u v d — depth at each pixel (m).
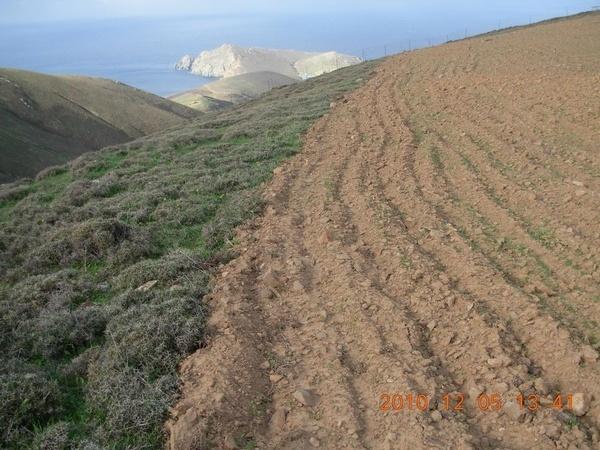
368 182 12.59
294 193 12.65
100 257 10.56
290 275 8.55
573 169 11.43
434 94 21.56
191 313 7.54
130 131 111.25
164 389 5.97
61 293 9.06
